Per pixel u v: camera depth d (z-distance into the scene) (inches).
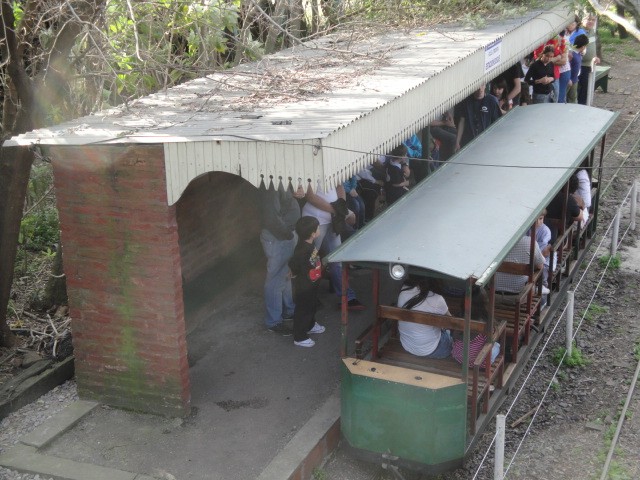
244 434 292.7
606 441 317.7
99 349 306.2
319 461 287.7
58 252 362.6
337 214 372.2
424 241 273.7
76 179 287.1
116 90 352.2
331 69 371.9
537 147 383.6
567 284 424.8
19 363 335.0
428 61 379.6
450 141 508.4
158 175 275.9
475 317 321.7
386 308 290.7
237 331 370.0
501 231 288.7
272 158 256.8
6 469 277.3
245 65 392.2
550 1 571.5
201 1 402.0
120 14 364.8
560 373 368.2
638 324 412.2
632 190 520.7
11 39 305.4
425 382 264.8
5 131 328.8
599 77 788.6
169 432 295.1
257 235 427.8
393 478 287.7
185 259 371.2
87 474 271.1
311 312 350.0
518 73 559.5
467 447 275.6
